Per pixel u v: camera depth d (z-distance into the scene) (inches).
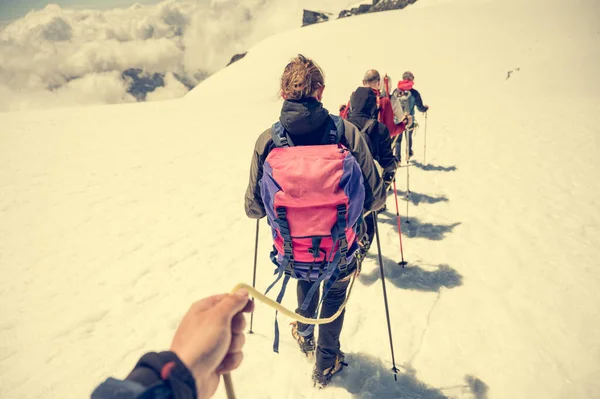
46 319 170.6
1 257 223.6
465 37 1814.7
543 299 163.9
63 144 472.4
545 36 1492.4
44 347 154.3
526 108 628.1
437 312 160.1
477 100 801.6
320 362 124.0
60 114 687.7
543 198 259.9
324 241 89.8
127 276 199.8
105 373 141.3
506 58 1375.5
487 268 187.2
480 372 132.3
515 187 281.1
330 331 117.5
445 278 181.5
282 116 94.2
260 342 148.6
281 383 130.8
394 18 2506.2
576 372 129.9
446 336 147.7
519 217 235.5
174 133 537.3
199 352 21.1
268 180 87.4
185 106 870.4
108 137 511.5
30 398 131.7
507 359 136.3
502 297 166.4
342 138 95.4
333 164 85.4
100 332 161.6
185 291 185.8
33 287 194.2
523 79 1021.2
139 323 165.9
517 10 1963.6
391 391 126.3
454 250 204.1
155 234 243.3
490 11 2102.6
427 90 1155.3
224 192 308.8
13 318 171.6
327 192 84.0
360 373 133.7
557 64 1066.1
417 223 235.8
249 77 2267.5
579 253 194.7
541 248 201.2
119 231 249.1
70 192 318.7
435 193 279.3
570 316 153.7
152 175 355.3
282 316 163.6
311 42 2513.5
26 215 278.1
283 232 89.2
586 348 138.6
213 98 1235.9
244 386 130.2
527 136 426.6
